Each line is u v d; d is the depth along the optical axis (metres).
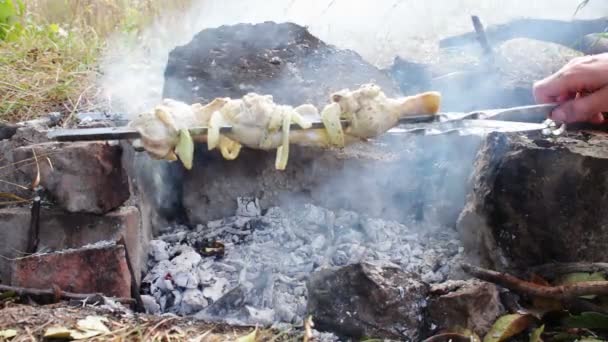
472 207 2.21
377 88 2.14
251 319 2.09
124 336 1.90
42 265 2.16
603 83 2.20
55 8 5.02
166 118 2.01
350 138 2.16
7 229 2.27
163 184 2.67
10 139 2.46
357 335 1.95
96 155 2.18
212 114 2.09
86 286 2.17
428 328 1.95
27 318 1.95
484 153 2.17
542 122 2.49
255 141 2.06
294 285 2.28
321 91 2.67
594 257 2.06
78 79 3.51
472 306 1.93
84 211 2.22
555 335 1.94
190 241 2.54
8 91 3.24
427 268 2.32
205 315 2.12
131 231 2.28
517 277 2.10
